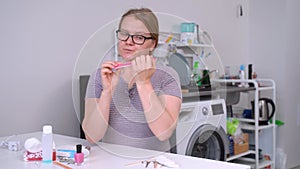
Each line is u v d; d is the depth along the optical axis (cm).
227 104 350
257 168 336
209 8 363
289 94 402
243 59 414
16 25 220
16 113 223
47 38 236
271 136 374
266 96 406
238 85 349
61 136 180
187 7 337
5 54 216
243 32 413
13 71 220
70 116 251
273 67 404
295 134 412
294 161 411
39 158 137
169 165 126
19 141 168
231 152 319
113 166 126
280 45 399
